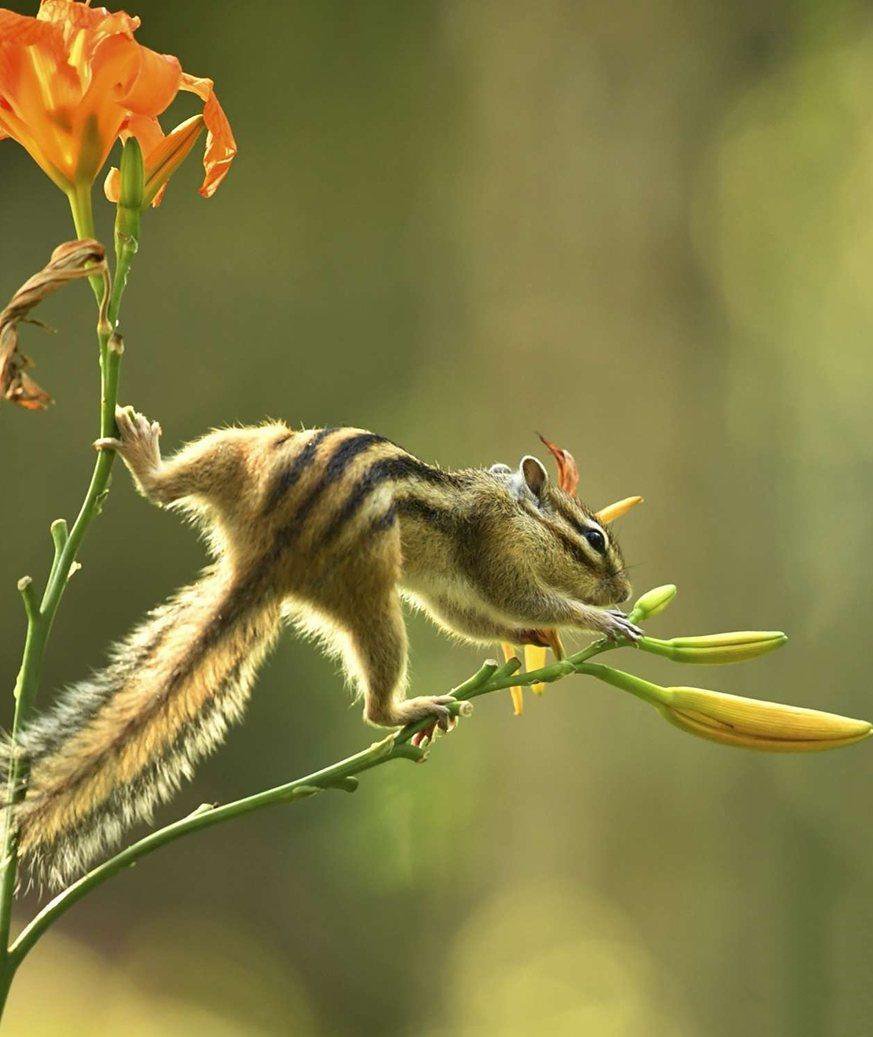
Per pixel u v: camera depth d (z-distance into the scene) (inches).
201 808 172.1
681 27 610.2
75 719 193.6
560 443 608.7
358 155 908.0
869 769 763.4
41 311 913.5
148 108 179.2
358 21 876.6
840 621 882.8
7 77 177.5
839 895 713.6
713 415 613.3
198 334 922.1
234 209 920.9
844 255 864.9
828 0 725.3
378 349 914.7
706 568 605.6
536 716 595.2
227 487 221.3
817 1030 633.6
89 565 908.0
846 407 892.0
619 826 584.1
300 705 844.6
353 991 786.2
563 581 279.4
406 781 632.4
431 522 255.6
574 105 610.2
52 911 164.7
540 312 610.9
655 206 606.9
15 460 905.5
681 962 586.6
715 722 197.6
